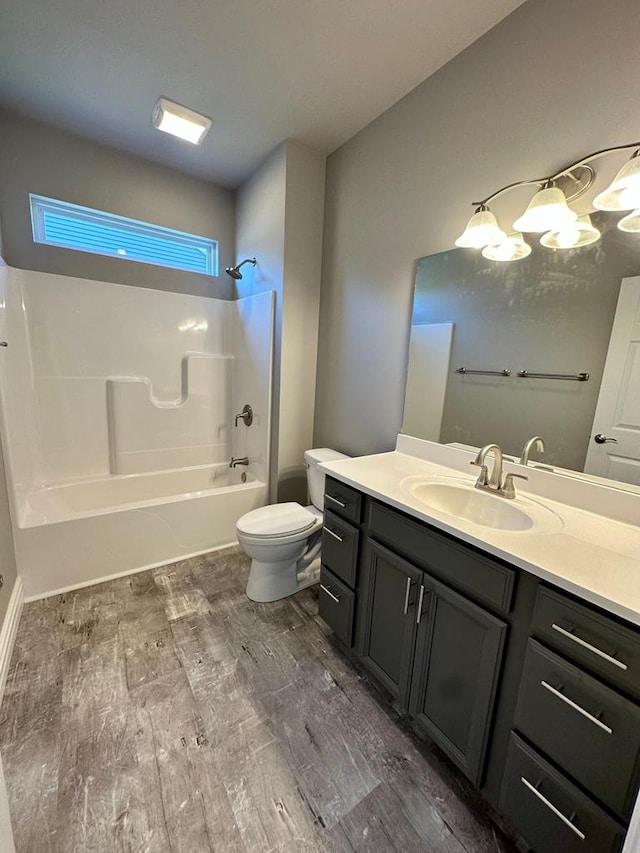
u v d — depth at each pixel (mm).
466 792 1095
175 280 2736
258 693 1399
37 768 1104
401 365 1894
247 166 2486
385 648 1326
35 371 2256
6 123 2031
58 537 1913
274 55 1558
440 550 1095
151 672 1470
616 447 1149
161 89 1792
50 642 1604
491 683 962
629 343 1108
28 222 2162
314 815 1021
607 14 1090
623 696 724
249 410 2729
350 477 1468
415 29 1408
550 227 1196
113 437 2566
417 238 1759
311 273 2383
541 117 1267
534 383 1344
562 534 1033
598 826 761
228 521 2477
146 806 1024
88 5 1350
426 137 1675
